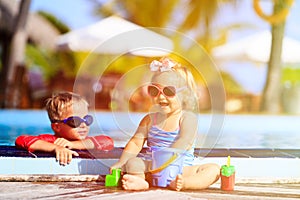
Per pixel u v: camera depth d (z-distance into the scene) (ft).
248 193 10.07
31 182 10.84
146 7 49.83
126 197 9.34
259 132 24.56
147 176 10.41
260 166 11.85
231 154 12.84
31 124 24.90
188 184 10.03
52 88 42.70
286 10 43.29
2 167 11.19
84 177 11.02
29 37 49.06
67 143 12.32
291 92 43.57
